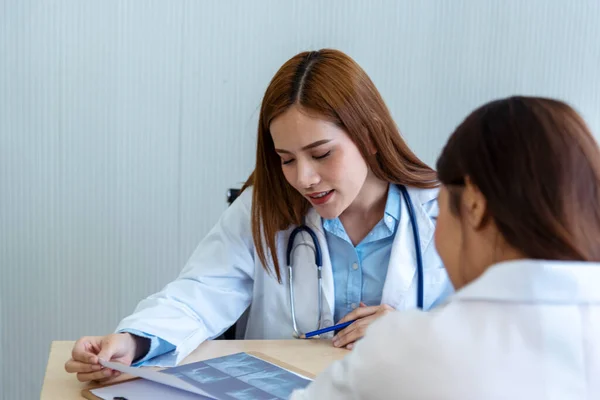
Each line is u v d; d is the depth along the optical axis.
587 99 2.11
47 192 1.91
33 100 1.87
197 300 1.20
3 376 1.96
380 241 1.26
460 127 0.59
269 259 1.25
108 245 1.96
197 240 2.00
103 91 1.89
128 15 1.88
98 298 1.97
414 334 0.54
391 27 2.00
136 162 1.94
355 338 1.11
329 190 1.12
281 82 1.08
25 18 1.83
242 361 1.01
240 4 1.92
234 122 1.96
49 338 1.97
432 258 1.24
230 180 1.99
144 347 1.02
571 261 0.53
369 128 1.13
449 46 2.03
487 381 0.49
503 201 0.53
